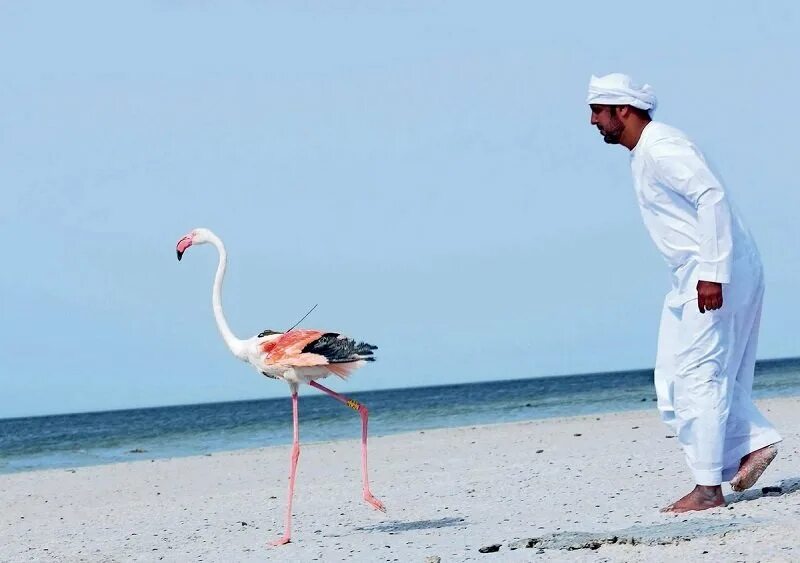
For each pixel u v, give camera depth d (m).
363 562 8.93
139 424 89.50
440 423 46.94
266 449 31.97
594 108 9.62
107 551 11.52
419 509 12.95
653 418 30.16
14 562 11.30
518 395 104.31
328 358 10.86
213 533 12.44
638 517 9.81
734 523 8.34
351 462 22.98
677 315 9.48
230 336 11.77
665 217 9.28
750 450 9.38
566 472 15.38
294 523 12.71
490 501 12.95
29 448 52.91
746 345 9.44
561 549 8.34
